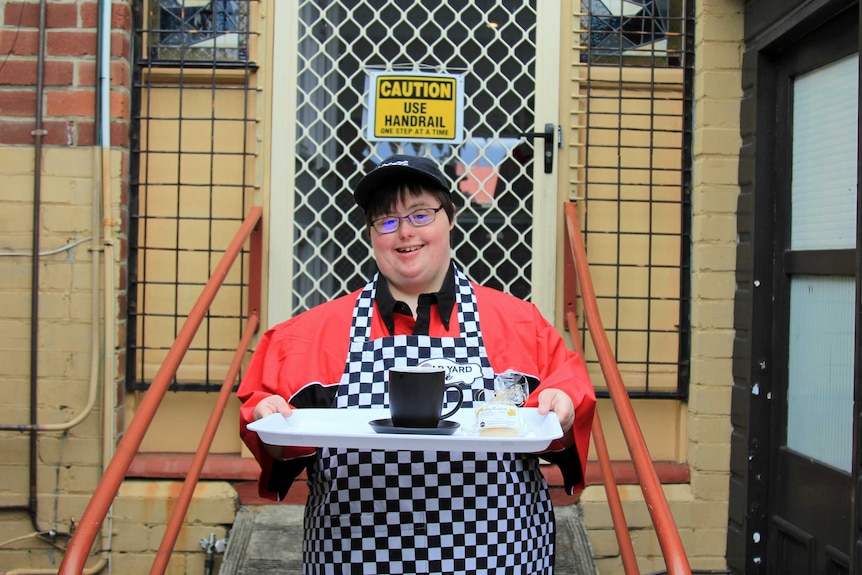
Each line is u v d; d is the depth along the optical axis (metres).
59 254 3.00
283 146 3.20
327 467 1.74
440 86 3.23
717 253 3.12
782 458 2.91
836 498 2.57
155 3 3.23
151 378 3.20
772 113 2.98
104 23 3.00
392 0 3.24
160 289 3.21
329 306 1.89
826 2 2.50
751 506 2.96
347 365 1.80
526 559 1.74
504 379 1.75
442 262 1.85
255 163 3.22
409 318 1.85
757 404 2.96
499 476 1.71
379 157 3.25
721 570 3.08
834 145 2.65
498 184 3.24
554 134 3.20
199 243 3.21
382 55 3.25
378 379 1.77
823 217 2.71
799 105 2.87
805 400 2.81
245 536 2.95
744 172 3.06
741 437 3.02
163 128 3.21
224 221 3.22
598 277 3.25
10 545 3.01
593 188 3.25
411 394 1.59
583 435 1.80
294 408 1.76
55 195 3.00
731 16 3.11
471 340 1.81
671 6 3.25
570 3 3.25
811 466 2.72
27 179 3.00
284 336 1.87
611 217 3.25
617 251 3.22
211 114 3.22
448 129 3.23
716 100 3.12
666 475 3.15
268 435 1.52
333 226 3.25
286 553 2.87
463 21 3.25
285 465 1.87
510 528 1.71
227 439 3.22
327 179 3.24
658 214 3.25
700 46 3.15
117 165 3.06
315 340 1.84
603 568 3.09
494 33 3.24
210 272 3.21
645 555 3.09
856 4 2.48
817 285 2.74
